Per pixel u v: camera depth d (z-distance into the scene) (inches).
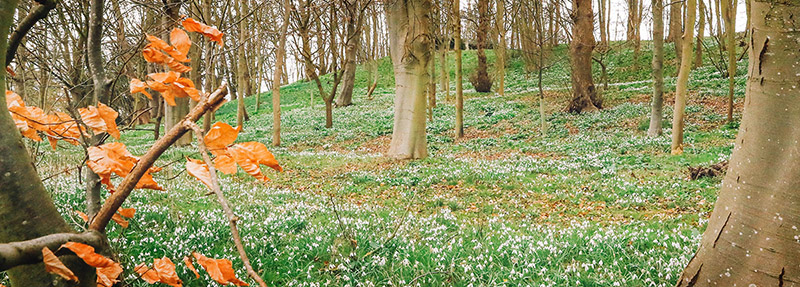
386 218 314.8
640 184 445.7
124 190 44.1
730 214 138.3
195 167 40.2
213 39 46.9
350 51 1437.0
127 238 223.5
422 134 633.6
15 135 44.2
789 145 125.1
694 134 700.7
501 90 1358.3
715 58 1440.7
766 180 128.7
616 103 1045.8
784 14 124.9
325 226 279.6
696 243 239.8
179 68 45.1
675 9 1321.4
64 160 358.9
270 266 213.0
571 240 249.3
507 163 593.3
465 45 2364.7
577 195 417.4
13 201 41.1
